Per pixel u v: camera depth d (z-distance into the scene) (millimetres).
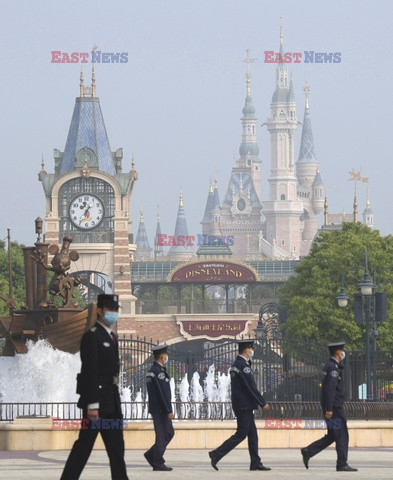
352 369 119688
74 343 93312
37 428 80875
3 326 94188
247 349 62188
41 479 55219
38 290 95750
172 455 74812
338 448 61031
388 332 194625
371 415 93500
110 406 45156
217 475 58469
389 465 65312
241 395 61969
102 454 74750
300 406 92938
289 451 79062
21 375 93812
